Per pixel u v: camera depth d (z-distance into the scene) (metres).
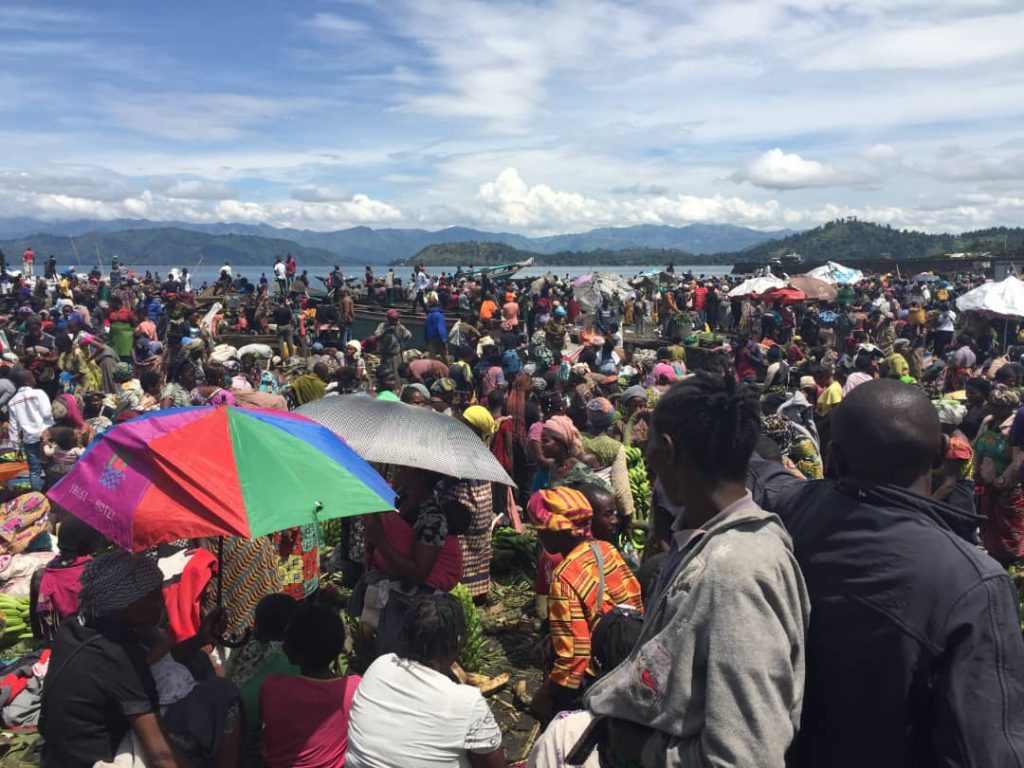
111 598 3.08
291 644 3.80
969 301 19.69
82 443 9.52
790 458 6.79
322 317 26.09
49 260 36.81
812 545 1.87
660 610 1.90
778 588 1.69
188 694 3.55
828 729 1.78
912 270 69.50
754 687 1.62
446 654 3.29
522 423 9.62
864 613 1.72
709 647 1.68
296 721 3.71
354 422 5.17
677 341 26.12
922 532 1.74
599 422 7.90
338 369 12.20
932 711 1.66
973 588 1.65
